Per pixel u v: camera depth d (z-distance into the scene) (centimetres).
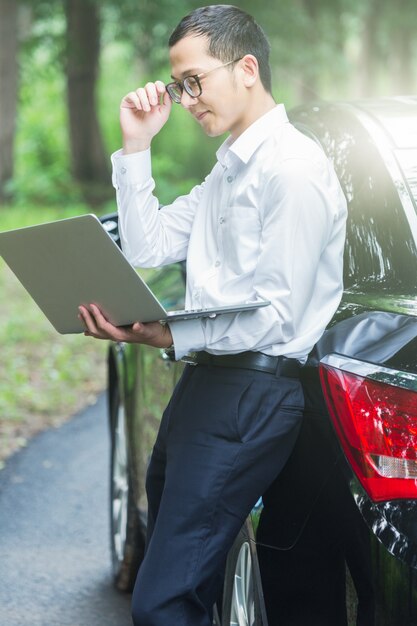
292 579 336
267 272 321
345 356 315
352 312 333
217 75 334
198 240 349
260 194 328
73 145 3144
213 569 326
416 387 297
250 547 352
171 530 326
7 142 2689
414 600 291
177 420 336
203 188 362
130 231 362
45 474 754
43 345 1214
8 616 511
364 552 305
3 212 2538
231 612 375
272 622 346
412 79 4522
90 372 1101
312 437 328
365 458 302
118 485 565
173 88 343
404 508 295
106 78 4706
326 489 322
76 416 929
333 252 336
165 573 324
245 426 326
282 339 324
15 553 599
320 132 410
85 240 312
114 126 4131
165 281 513
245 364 328
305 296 323
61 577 563
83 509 677
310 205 320
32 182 2939
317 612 328
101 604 527
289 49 3098
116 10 2866
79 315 334
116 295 320
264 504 346
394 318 320
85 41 3077
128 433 526
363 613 309
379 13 4122
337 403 309
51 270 330
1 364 1108
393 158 371
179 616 323
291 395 328
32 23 3053
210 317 327
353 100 433
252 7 2934
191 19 336
